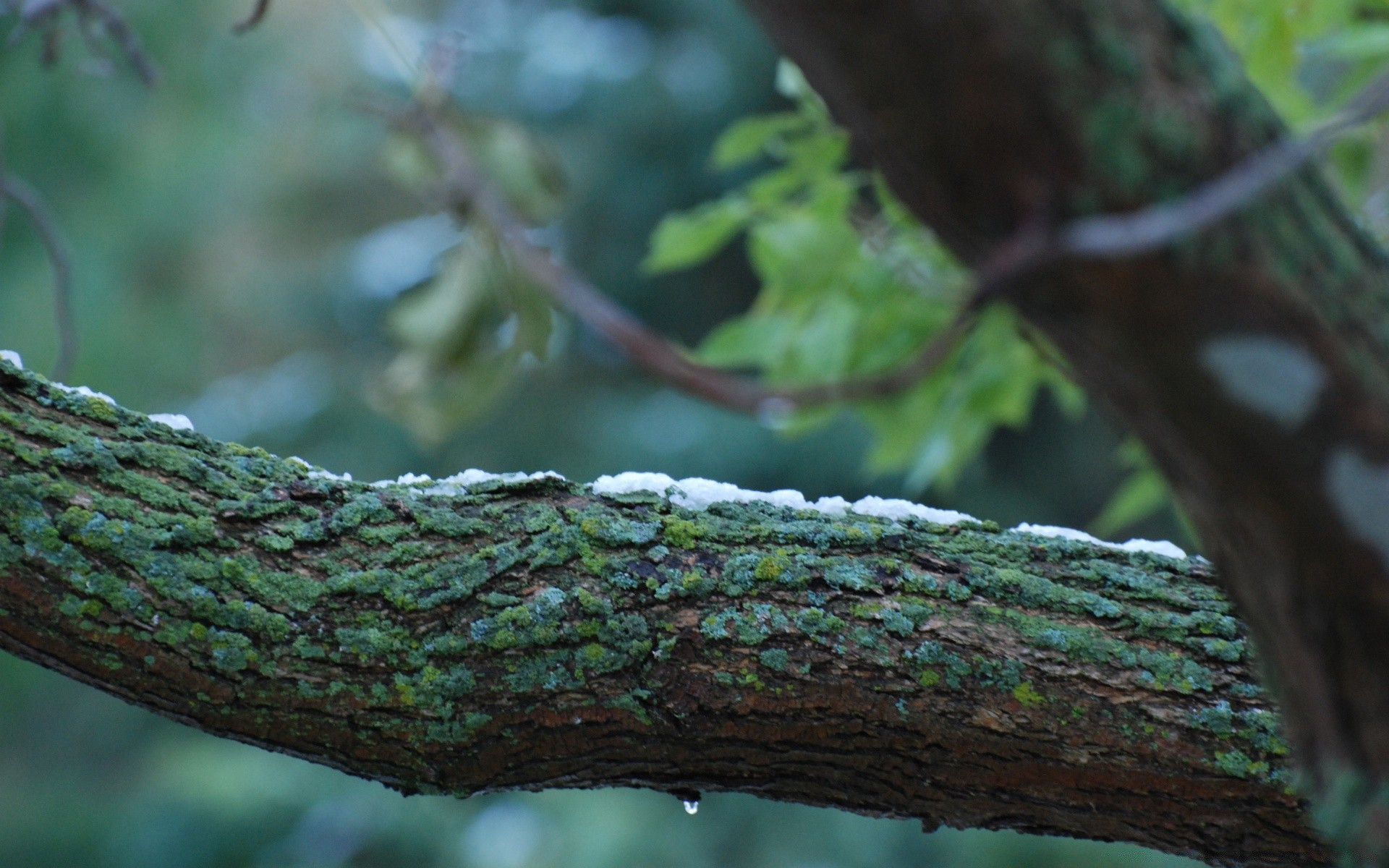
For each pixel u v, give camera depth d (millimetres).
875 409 2418
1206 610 1976
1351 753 1719
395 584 1948
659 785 1987
